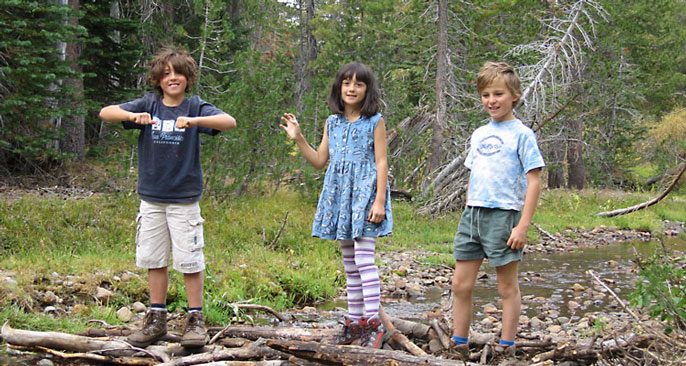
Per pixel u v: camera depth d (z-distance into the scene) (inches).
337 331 154.6
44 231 302.0
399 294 280.1
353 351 125.9
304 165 475.8
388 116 698.8
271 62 467.8
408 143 639.8
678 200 786.2
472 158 145.9
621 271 349.1
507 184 138.3
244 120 435.5
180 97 152.6
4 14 456.1
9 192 435.2
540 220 585.0
